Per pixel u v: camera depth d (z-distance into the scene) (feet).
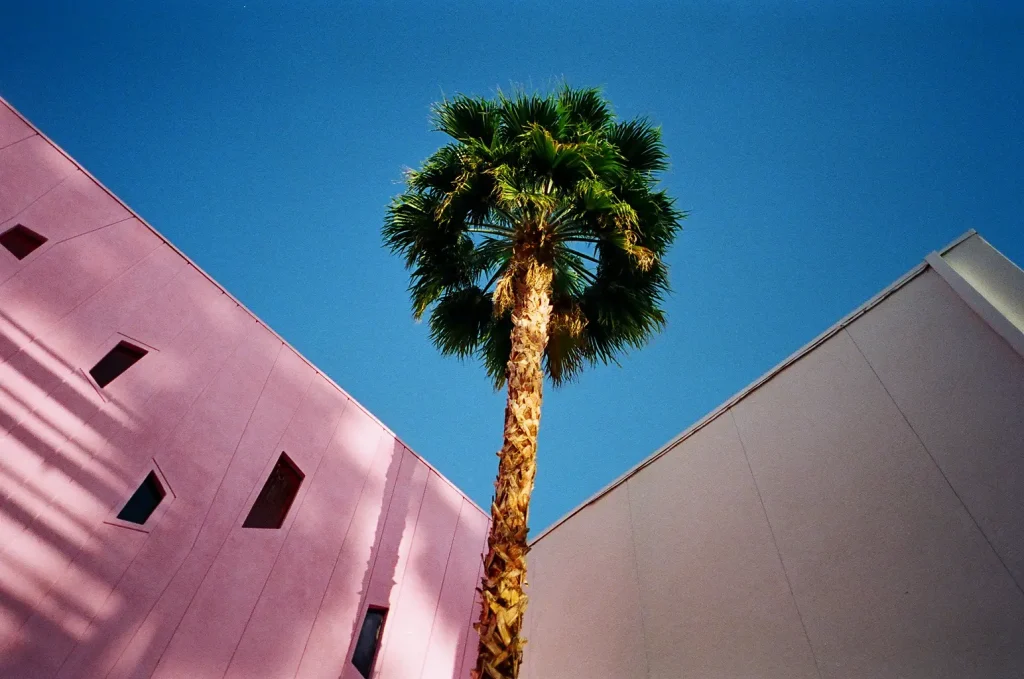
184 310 32.04
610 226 24.18
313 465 34.47
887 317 20.75
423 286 27.50
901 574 16.66
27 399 24.26
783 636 19.07
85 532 23.99
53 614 22.12
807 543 19.80
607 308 26.18
